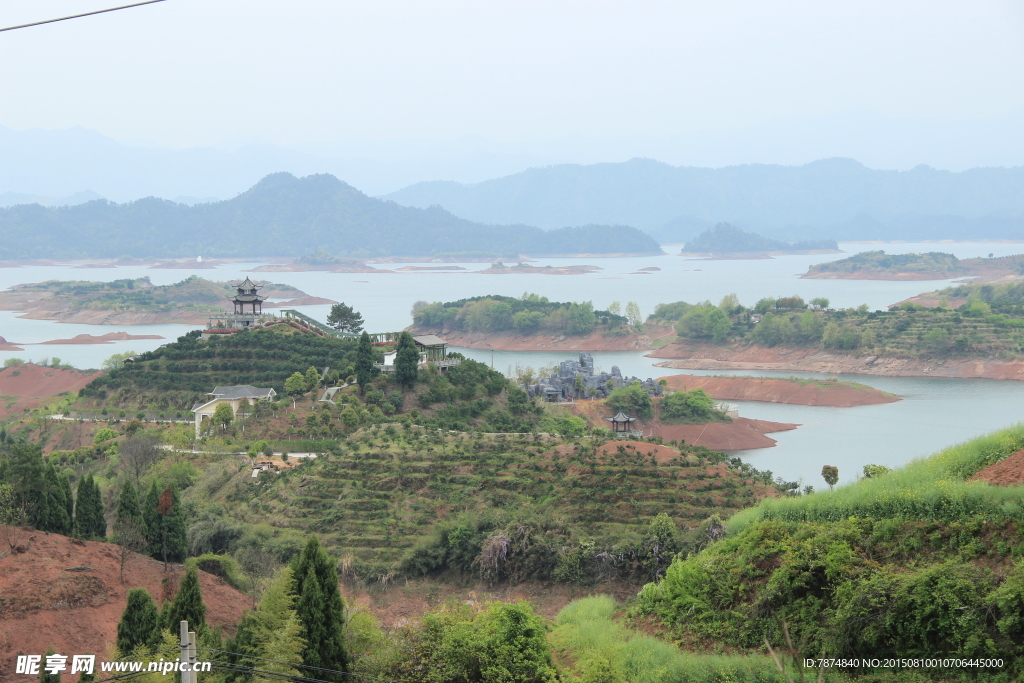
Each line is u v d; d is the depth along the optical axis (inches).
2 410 6683.1
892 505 1582.2
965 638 1299.2
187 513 3216.0
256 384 5526.6
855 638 1393.9
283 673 1596.9
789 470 5059.1
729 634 1582.2
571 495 3125.0
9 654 1863.9
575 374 7431.1
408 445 3752.5
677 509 2970.0
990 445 1813.5
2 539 2253.9
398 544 2989.7
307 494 3363.7
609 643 1663.4
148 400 5438.0
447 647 1640.0
